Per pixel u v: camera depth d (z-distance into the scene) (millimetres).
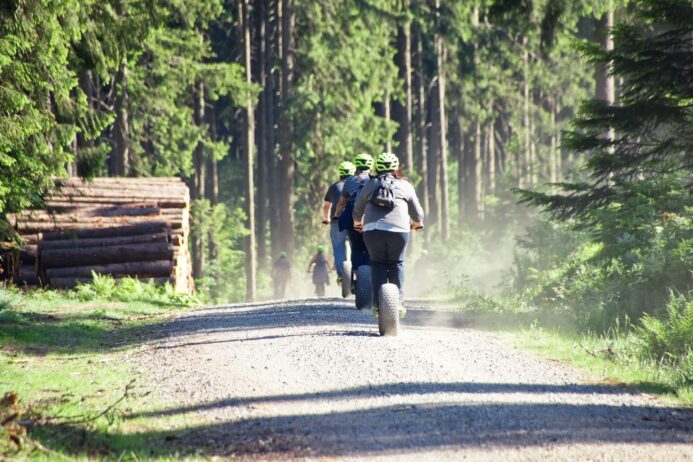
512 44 145750
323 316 37062
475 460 16062
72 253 59812
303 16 121812
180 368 26812
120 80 100562
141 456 17000
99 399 23109
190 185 149625
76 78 49469
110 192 70938
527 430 18000
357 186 38094
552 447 16812
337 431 18328
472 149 169625
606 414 19438
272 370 25109
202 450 17484
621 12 77438
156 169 110250
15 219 61031
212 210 123562
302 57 120750
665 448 16859
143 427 19766
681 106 44656
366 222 30375
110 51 54844
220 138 184500
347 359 25812
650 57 44344
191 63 104125
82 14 49531
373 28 127625
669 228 39562
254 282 118188
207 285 119125
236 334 33500
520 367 25188
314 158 125062
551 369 25016
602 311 35562
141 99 102500
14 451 16859
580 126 46938
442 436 17609
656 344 27719
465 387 22031
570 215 47781
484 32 140625
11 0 43312
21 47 42625
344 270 46812
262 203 135750
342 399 21094
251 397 21938
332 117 121688
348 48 122562
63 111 50281
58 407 21875
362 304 38562
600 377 23859
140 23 55250
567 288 43031
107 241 61000
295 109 118875
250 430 18781
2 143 42719
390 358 25812
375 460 16281
